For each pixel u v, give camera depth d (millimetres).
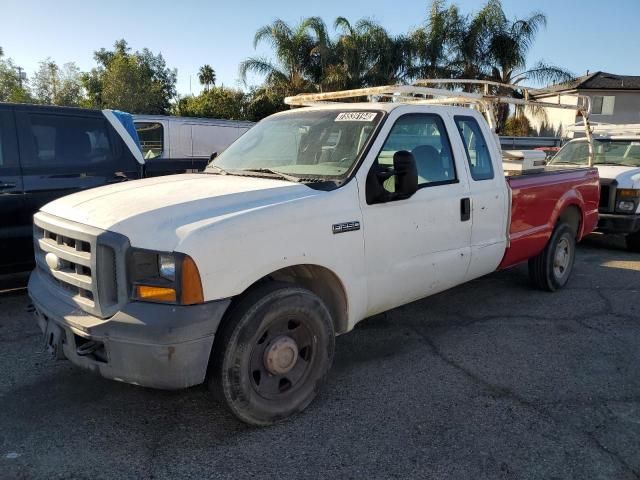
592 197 6887
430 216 4336
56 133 5641
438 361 4410
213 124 12430
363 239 3801
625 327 5227
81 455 3062
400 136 4254
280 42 26438
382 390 3893
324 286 3787
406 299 4367
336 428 3385
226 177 4086
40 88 48000
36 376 4004
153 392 3791
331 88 25938
